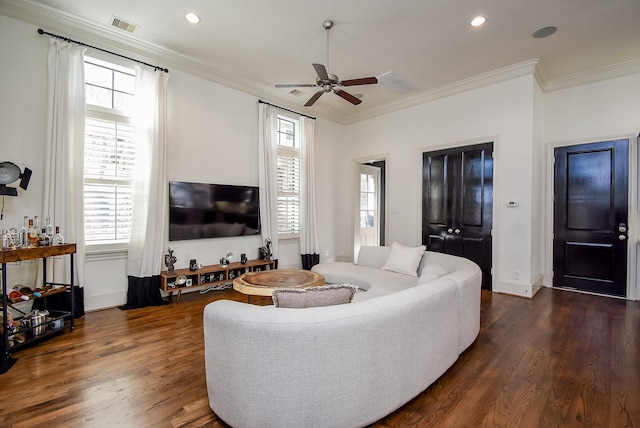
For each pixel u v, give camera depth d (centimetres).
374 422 164
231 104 464
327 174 629
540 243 455
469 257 464
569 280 443
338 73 444
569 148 443
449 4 294
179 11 309
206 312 163
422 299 183
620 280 404
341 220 654
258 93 496
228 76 449
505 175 429
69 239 319
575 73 430
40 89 313
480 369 221
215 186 441
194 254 425
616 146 407
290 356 142
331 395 147
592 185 425
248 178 486
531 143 407
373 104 563
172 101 403
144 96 370
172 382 204
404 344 170
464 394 191
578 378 209
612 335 281
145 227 365
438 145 499
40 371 217
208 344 164
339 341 146
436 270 280
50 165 310
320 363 144
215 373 160
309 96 527
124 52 362
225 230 453
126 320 318
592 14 305
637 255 394
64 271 316
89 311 342
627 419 167
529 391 194
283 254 543
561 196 449
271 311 150
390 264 387
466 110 468
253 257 492
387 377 162
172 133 403
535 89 417
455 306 217
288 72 444
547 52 380
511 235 424
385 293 303
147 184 369
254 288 288
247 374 145
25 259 250
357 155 627
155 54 381
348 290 181
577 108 436
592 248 425
